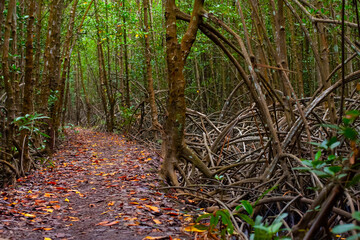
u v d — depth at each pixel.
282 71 4.41
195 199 4.55
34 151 7.49
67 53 10.21
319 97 4.11
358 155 1.53
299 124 4.23
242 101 12.13
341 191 1.57
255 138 6.15
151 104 10.88
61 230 3.06
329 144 1.63
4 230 2.99
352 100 5.94
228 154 6.23
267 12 10.62
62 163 7.33
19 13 7.57
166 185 4.92
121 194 4.34
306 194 4.41
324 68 4.22
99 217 3.45
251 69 4.13
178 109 4.94
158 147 10.19
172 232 2.96
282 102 4.69
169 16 4.84
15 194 4.53
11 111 5.39
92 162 7.45
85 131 17.83
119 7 12.86
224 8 9.48
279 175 4.48
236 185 4.32
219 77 15.37
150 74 10.80
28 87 5.88
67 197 4.39
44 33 11.76
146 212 3.56
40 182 5.40
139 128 12.48
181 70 4.91
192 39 4.90
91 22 13.10
